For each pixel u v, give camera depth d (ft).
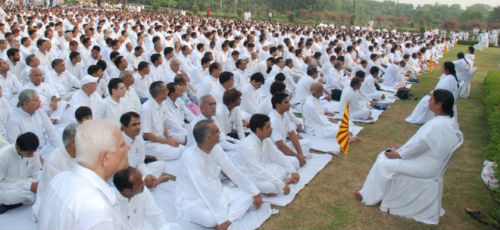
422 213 12.95
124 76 19.97
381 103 28.40
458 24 163.84
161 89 17.12
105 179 5.82
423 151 12.60
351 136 21.22
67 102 23.03
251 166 13.85
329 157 18.34
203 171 12.06
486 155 17.99
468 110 28.96
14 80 23.89
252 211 13.12
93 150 5.57
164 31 55.42
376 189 13.64
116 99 17.84
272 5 243.81
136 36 45.85
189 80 28.63
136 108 20.89
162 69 28.22
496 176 14.61
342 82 31.91
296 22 165.58
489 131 22.74
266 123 13.46
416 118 24.49
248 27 73.72
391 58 47.73
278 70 29.40
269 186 13.91
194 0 204.03
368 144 20.62
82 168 5.65
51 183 5.86
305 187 15.31
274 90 19.67
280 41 59.16
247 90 22.29
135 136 13.76
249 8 241.35
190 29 59.41
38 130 16.26
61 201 5.42
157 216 10.85
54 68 24.61
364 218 13.16
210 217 11.66
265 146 14.71
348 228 12.54
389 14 311.27
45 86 21.76
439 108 12.55
